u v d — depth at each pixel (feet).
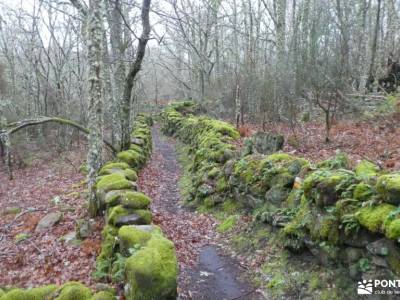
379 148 26.66
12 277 18.16
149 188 34.71
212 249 22.16
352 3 71.51
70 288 13.30
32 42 73.61
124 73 42.96
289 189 21.08
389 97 40.40
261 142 30.27
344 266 14.92
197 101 87.45
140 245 15.23
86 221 22.38
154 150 61.62
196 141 49.24
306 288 15.69
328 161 20.13
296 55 48.75
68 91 76.13
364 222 13.55
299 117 43.80
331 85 40.96
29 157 65.67
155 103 127.95
